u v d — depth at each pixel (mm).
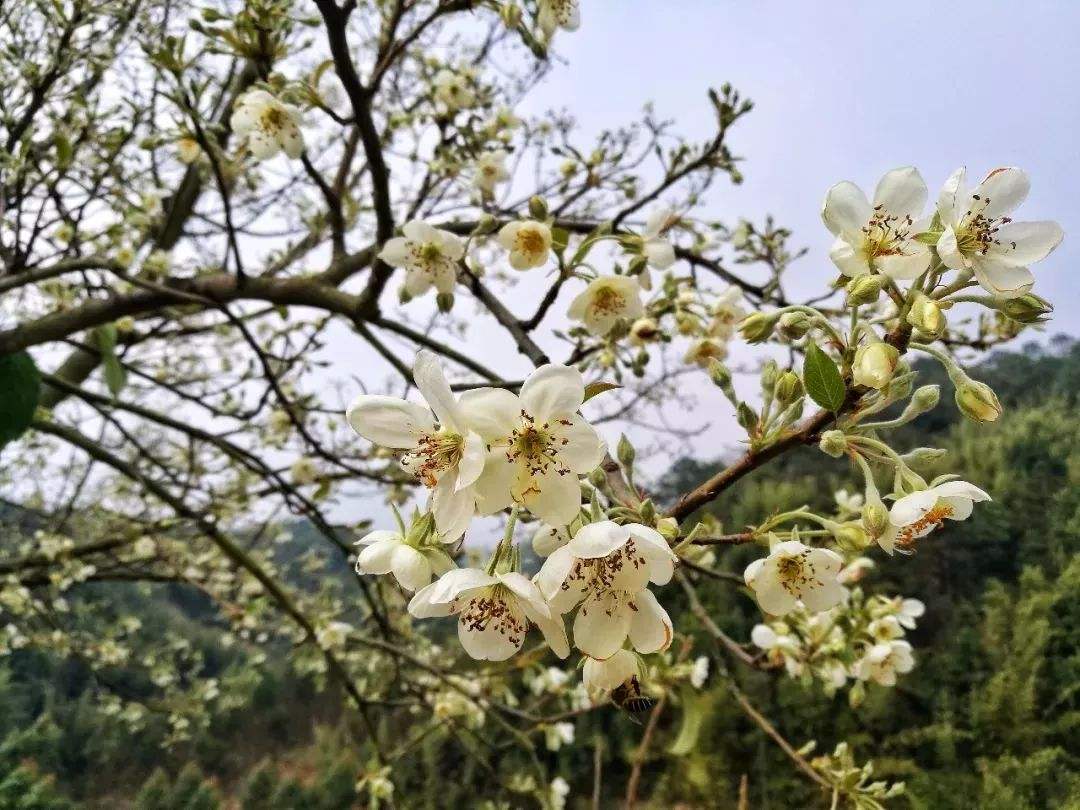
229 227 469
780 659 415
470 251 544
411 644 960
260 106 402
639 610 199
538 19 373
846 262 202
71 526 1097
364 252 565
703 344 435
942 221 196
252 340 518
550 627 204
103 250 702
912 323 186
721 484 215
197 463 942
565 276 349
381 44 475
